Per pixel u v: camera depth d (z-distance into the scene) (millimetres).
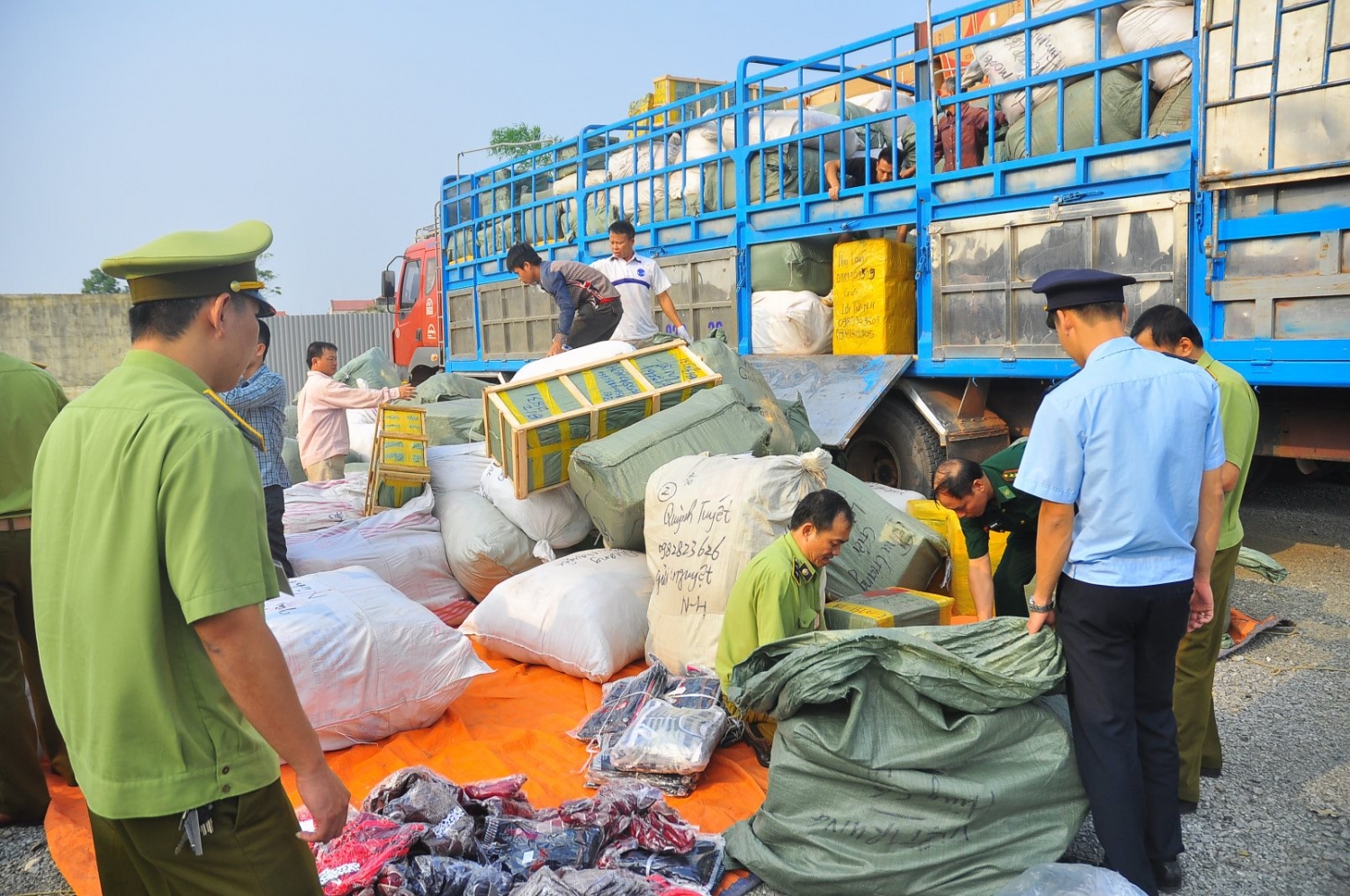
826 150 7469
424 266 13031
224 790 1838
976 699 2818
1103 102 5504
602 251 9016
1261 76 4785
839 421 6602
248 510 1788
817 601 3832
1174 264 5230
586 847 2871
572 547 5363
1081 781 2900
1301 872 2982
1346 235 4641
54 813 3512
